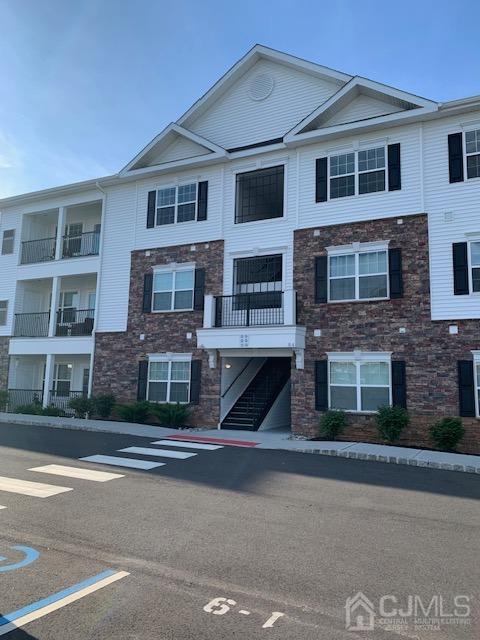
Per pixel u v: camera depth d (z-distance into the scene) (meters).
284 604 4.31
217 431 17.06
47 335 22.88
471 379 14.23
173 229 19.83
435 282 15.05
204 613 4.12
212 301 17.95
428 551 5.66
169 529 6.27
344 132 16.64
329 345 16.25
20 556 5.33
